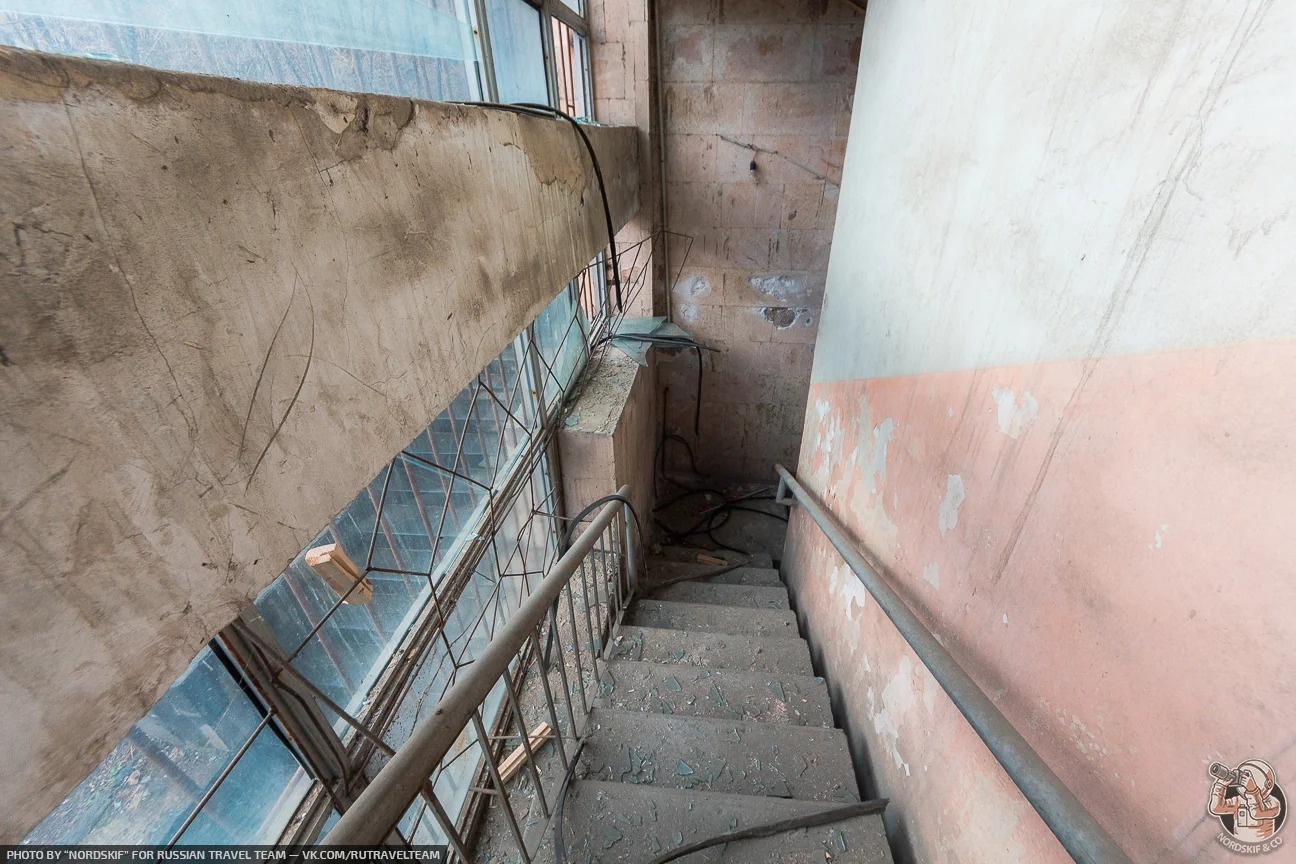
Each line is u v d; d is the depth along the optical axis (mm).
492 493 1710
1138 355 651
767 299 3900
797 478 2756
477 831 1332
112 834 642
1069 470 781
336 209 723
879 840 1200
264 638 784
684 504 4629
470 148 1117
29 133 381
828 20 3002
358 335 784
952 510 1157
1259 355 496
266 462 632
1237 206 520
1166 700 602
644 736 1511
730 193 3541
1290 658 462
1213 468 545
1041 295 857
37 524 407
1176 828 589
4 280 375
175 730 714
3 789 399
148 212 475
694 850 1167
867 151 1864
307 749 889
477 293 1175
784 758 1472
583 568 1502
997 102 1002
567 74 2621
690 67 3184
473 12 1509
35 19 530
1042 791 724
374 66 1114
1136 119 657
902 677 1375
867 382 1794
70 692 443
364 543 1202
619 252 3551
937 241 1267
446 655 1480
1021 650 889
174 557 527
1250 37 505
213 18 733
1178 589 586
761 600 2857
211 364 550
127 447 473
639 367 3145
